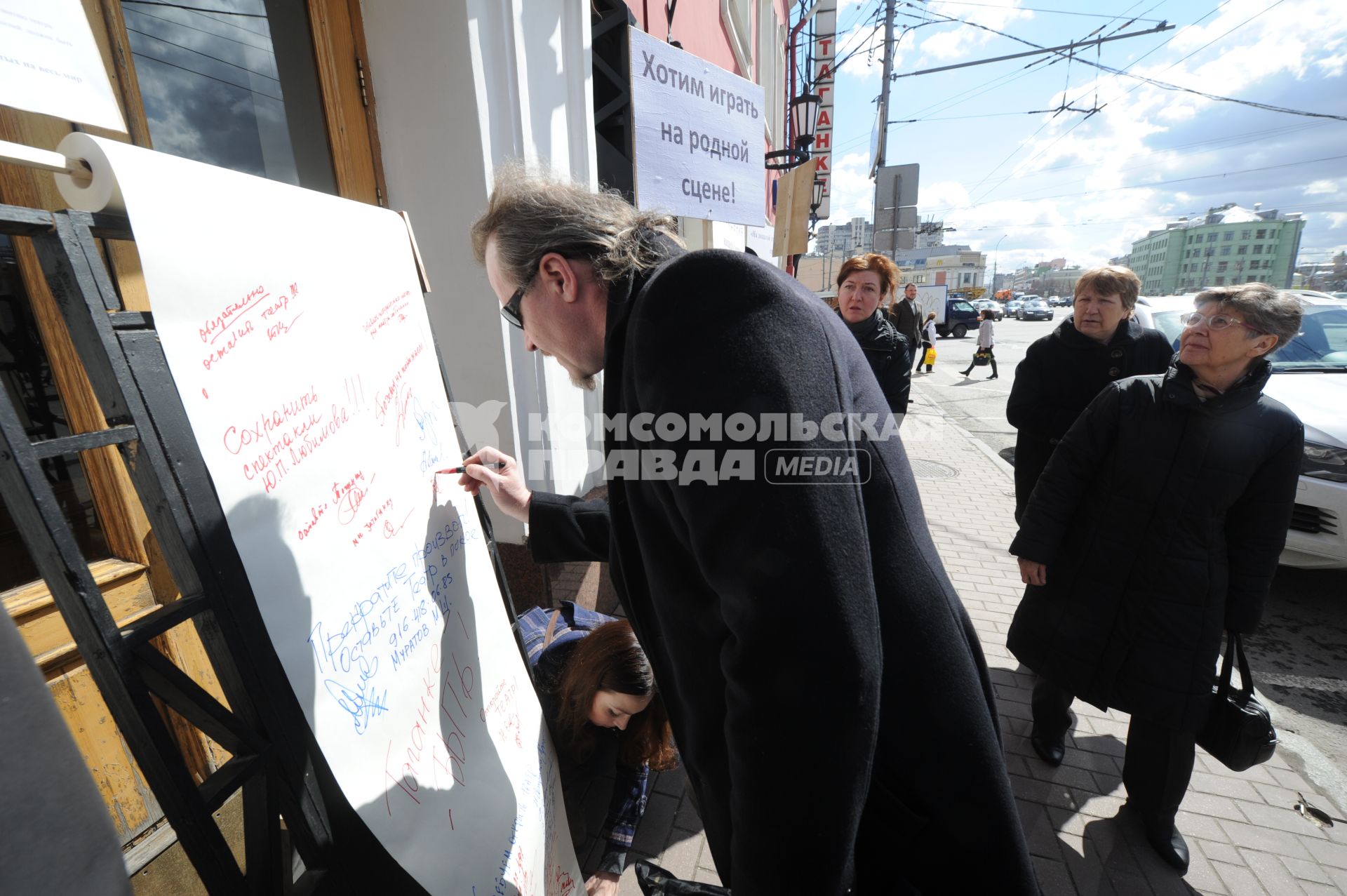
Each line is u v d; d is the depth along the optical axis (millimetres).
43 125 1172
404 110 2070
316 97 1898
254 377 738
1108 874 1751
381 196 2139
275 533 743
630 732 1686
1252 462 1573
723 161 3506
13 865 309
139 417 595
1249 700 1648
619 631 1604
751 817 705
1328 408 3283
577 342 913
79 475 1332
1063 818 1940
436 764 961
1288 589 3449
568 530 1295
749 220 3887
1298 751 2252
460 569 1145
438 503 1114
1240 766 1639
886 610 771
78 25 775
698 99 3230
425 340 1150
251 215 757
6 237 1174
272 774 722
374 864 845
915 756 792
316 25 1861
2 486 524
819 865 692
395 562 959
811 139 5391
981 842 810
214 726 678
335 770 781
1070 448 1872
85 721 1278
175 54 1489
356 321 947
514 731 1191
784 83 12398
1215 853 1815
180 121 1511
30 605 1203
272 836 735
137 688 584
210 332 682
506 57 2107
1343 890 1698
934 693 779
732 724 705
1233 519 1667
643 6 3477
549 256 842
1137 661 1728
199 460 654
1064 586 1906
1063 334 2574
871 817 833
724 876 964
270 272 779
